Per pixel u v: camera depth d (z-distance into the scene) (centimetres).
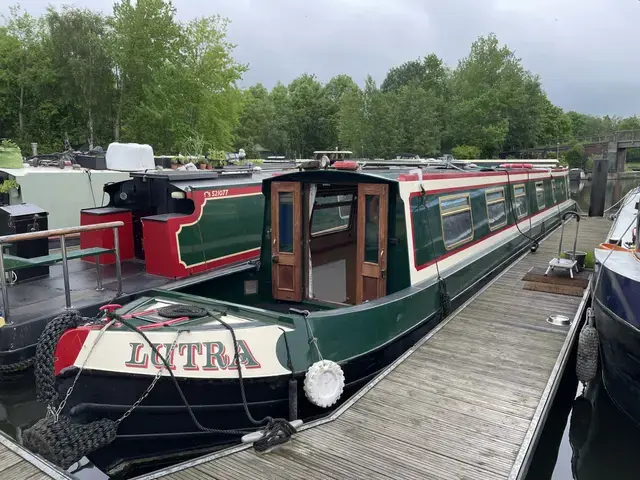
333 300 672
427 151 4522
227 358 417
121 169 1058
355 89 4938
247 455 388
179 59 3266
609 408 601
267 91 7344
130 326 405
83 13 3422
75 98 3428
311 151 6284
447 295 654
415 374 523
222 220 801
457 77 5591
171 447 430
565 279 831
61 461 386
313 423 429
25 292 665
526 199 1166
